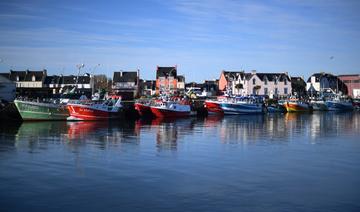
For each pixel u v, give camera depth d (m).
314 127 53.94
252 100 89.44
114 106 62.06
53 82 125.25
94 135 40.06
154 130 46.66
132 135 40.81
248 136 41.81
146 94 123.69
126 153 29.34
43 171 22.98
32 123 51.66
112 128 48.25
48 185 19.98
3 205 16.86
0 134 39.47
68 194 18.47
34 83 124.38
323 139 39.94
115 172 22.95
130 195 18.42
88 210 16.36
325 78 137.12
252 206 17.11
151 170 23.59
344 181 21.61
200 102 84.56
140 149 31.34
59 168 23.81
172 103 72.44
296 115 85.81
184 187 19.88
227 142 36.53
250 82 115.94
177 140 37.47
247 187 20.08
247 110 84.75
